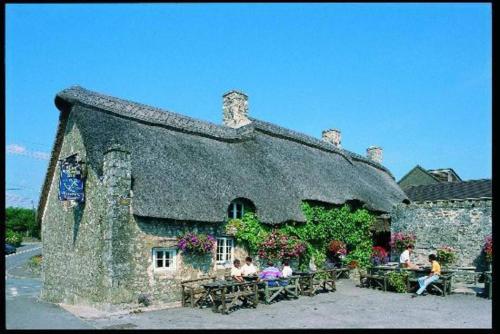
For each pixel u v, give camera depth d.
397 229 19.83
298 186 18.08
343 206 19.86
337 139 29.33
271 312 11.93
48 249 16.38
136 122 15.66
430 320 10.88
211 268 14.21
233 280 13.22
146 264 12.55
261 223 15.66
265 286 13.23
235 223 15.03
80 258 13.70
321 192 18.84
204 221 13.62
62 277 14.89
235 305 12.88
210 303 13.06
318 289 16.17
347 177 22.73
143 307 12.24
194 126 18.11
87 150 13.45
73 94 14.98
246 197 15.34
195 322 10.55
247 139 19.16
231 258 15.06
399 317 11.26
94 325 10.12
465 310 12.20
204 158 16.08
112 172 12.26
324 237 18.64
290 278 14.08
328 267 18.53
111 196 12.14
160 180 13.48
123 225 12.25
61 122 15.77
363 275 16.69
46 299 15.97
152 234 12.80
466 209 17.98
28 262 31.16
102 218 12.59
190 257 13.67
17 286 21.95
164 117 17.39
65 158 15.03
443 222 18.52
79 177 13.67
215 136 17.94
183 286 12.82
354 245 20.55
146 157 13.96
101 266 12.37
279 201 16.55
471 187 28.08
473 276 16.62
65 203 15.33
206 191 14.36
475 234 17.64
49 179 16.73
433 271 14.73
